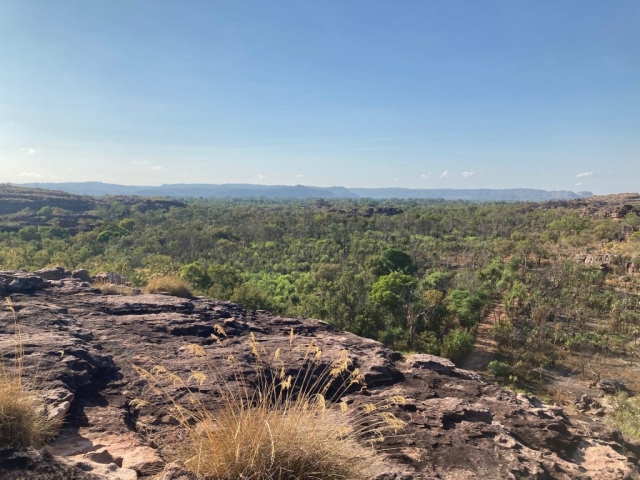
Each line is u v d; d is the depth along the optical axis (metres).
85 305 8.30
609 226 72.19
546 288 45.75
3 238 74.25
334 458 3.14
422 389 5.95
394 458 4.05
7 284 8.85
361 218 100.25
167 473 2.80
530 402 6.18
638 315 37.66
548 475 4.08
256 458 2.94
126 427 4.20
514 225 92.38
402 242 73.25
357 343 7.52
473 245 69.56
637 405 23.48
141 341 6.66
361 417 4.75
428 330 35.31
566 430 5.19
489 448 4.41
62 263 49.91
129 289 10.59
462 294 37.62
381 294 36.56
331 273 48.09
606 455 4.77
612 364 31.50
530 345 33.81
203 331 7.40
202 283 40.06
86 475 2.76
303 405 3.73
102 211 130.50
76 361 5.28
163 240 75.00
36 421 3.49
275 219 102.94
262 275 52.88
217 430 3.21
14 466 2.66
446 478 3.79
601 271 50.38
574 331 37.16
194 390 5.11
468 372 6.90
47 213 112.06
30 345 5.59
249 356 6.32
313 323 8.72
